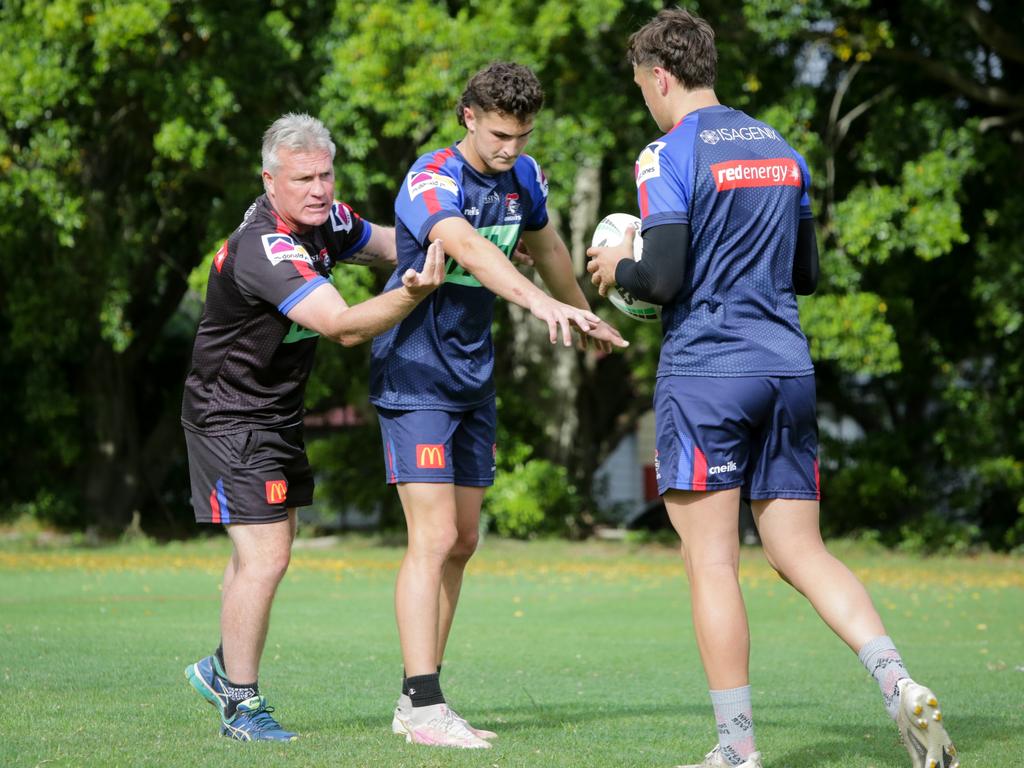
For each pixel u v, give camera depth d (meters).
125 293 77.44
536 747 15.54
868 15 72.62
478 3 65.25
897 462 79.12
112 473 92.25
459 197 16.64
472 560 69.44
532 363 82.44
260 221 16.33
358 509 85.19
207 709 18.14
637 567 65.38
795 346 14.23
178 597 44.47
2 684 20.91
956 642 33.38
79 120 73.31
